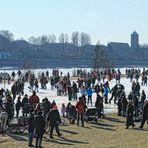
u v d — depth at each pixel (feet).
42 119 96.94
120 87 176.45
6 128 115.96
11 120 117.50
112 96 176.55
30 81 231.71
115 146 96.78
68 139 107.65
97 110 136.98
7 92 178.29
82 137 110.11
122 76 341.62
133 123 123.54
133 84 185.06
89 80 216.33
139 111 140.05
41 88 243.19
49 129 113.29
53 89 240.94
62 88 210.59
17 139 107.96
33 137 101.81
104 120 137.90
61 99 192.03
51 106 125.90
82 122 126.31
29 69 377.71
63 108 139.74
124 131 118.42
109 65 394.52
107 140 105.70
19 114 146.61
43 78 244.01
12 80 292.20
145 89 234.38
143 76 257.34
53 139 107.55
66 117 137.49
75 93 189.16
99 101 139.74
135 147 95.50
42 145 100.17
